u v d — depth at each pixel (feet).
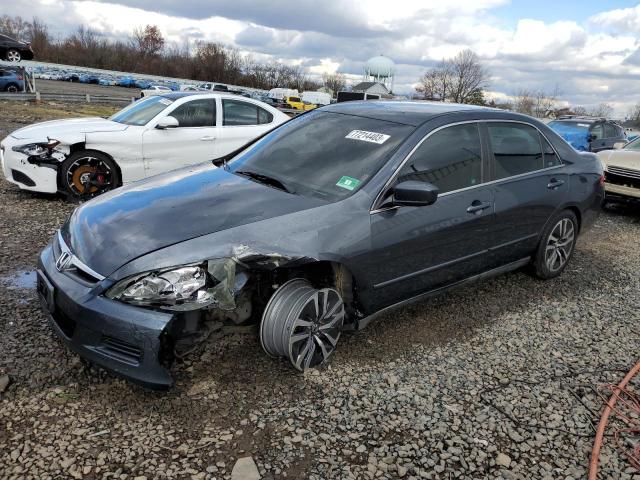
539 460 8.64
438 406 9.73
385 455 8.38
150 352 8.42
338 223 10.27
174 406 9.04
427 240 11.72
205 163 13.96
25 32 256.93
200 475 7.63
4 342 10.39
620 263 19.49
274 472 7.82
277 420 8.94
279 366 10.47
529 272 16.49
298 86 280.10
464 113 13.39
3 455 7.66
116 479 7.43
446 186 12.29
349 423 9.04
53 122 23.03
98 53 250.57
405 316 13.32
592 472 8.38
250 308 10.28
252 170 12.46
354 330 11.59
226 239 9.24
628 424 9.73
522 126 14.99
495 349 12.07
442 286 12.89
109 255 8.97
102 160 21.35
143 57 263.90
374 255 10.71
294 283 10.07
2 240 16.26
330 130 13.10
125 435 8.29
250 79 273.33
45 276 9.70
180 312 8.75
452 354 11.66
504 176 13.89
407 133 12.02
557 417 9.77
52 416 8.55
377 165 11.38
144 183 12.05
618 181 28.12
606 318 14.28
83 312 8.63
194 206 10.20
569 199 15.78
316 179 11.52
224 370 10.18
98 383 9.45
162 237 9.13
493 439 9.02
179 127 23.18
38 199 21.45
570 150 16.60
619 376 11.38
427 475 8.06
